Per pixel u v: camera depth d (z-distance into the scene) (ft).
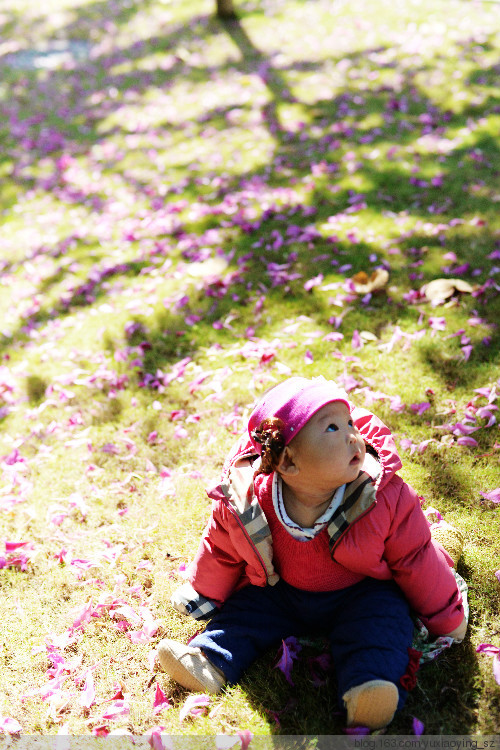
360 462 6.43
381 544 6.66
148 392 12.00
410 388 10.78
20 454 11.30
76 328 14.29
